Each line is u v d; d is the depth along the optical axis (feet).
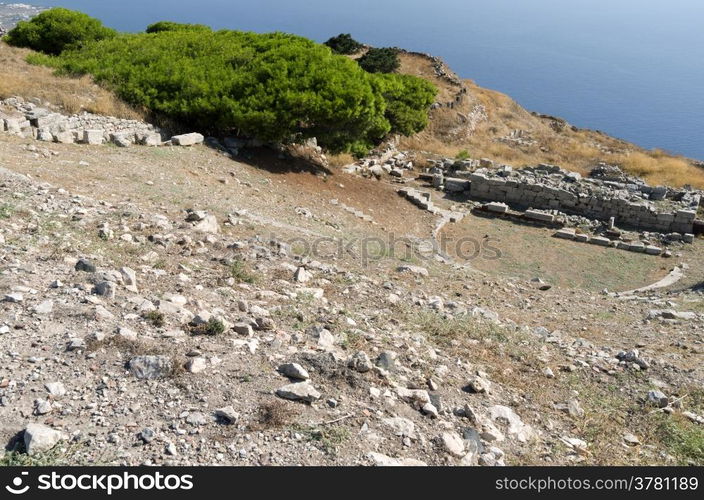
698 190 98.89
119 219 38.55
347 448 18.89
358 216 69.82
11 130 55.06
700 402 30.19
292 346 24.90
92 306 24.11
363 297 36.11
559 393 28.94
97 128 63.98
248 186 63.62
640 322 44.73
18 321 22.13
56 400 18.60
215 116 73.46
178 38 91.91
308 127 78.79
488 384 27.17
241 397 20.38
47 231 32.50
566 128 180.75
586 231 83.56
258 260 37.93
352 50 180.14
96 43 92.02
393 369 25.13
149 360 20.79
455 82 169.99
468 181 96.17
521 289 52.95
